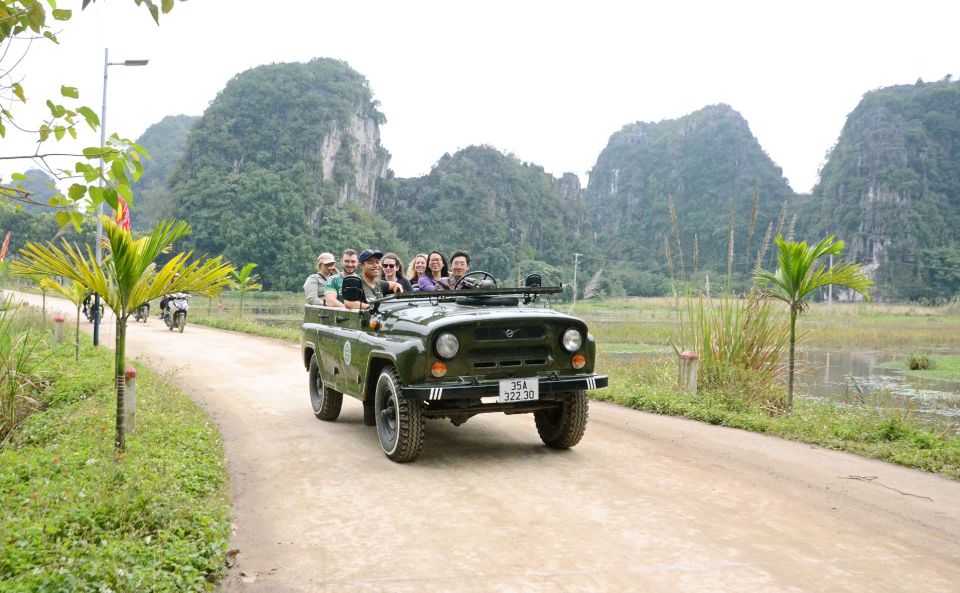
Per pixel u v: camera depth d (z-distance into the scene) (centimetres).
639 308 7756
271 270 13400
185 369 1235
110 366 1077
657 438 696
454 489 513
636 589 345
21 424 807
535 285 667
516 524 438
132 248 520
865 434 695
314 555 392
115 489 458
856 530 432
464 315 556
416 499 489
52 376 1011
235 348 1662
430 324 547
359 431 726
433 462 593
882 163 17488
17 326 1505
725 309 1016
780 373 1018
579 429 616
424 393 527
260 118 15575
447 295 607
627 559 382
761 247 998
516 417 805
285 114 15775
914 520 453
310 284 854
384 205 17750
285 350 1638
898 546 406
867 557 388
